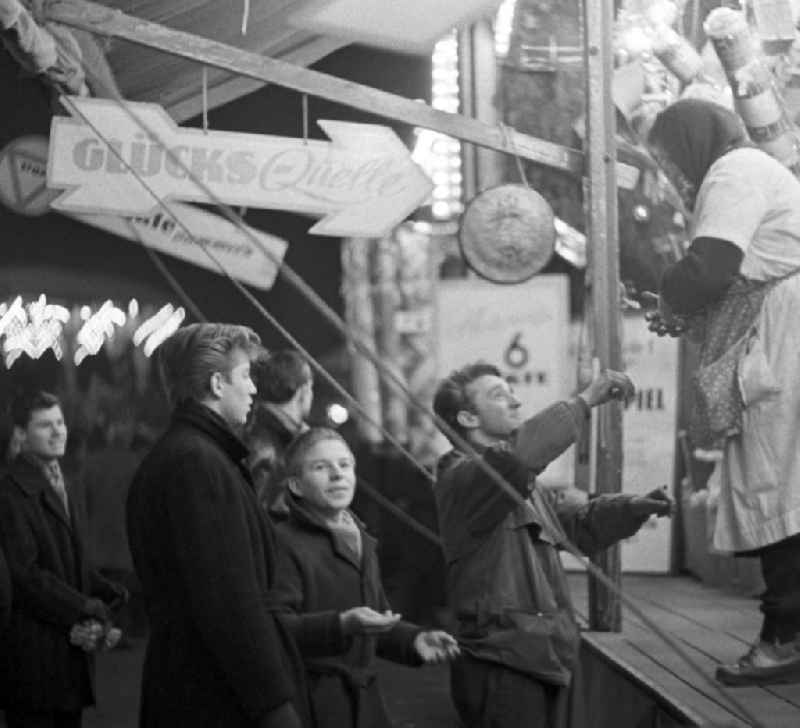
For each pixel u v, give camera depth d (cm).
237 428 509
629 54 1040
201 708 473
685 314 765
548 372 1282
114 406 1232
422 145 1157
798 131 956
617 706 771
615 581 925
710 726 600
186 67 1087
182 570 470
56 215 1199
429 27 1038
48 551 698
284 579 556
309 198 980
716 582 1244
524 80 1095
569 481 1273
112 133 964
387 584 1224
